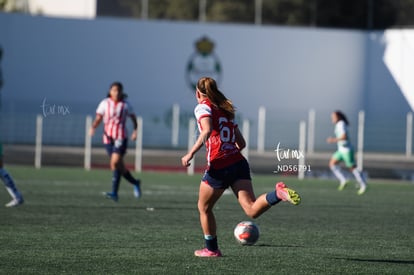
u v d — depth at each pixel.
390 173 80.31
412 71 111.38
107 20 111.62
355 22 117.56
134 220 35.84
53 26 110.19
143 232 31.83
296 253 27.19
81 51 110.88
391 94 113.94
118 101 43.47
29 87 109.50
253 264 24.56
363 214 41.34
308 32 115.88
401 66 112.69
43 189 50.72
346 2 117.69
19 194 39.41
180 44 113.00
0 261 24.28
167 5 114.06
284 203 46.19
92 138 101.88
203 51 113.50
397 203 48.56
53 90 110.19
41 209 39.31
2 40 108.75
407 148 102.75
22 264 23.83
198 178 65.12
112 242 28.84
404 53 112.44
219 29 113.75
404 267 24.78
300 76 115.62
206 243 25.77
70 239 29.38
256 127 111.38
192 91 113.12
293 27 115.62
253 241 25.48
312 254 27.06
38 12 118.81
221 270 23.33
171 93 112.69
